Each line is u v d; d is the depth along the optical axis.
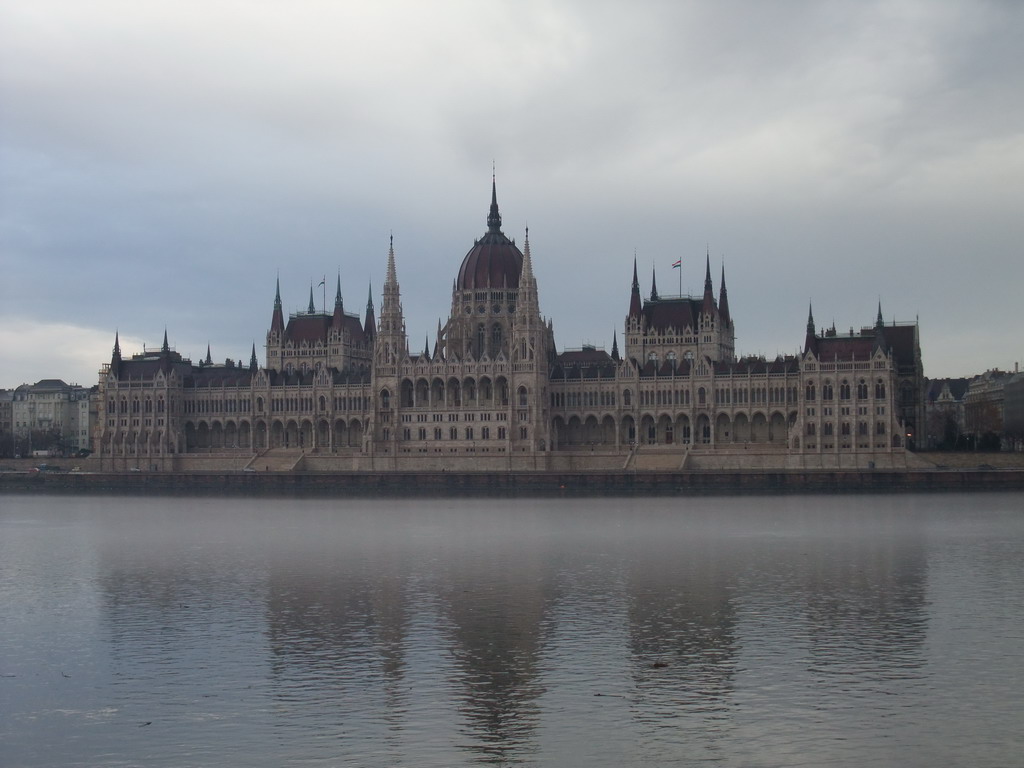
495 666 92.56
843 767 70.69
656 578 135.38
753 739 75.25
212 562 155.88
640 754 72.94
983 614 111.31
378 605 119.12
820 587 127.62
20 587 134.38
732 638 101.38
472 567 147.12
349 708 82.25
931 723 77.94
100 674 91.94
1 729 78.62
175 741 76.12
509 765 71.44
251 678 90.12
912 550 159.00
